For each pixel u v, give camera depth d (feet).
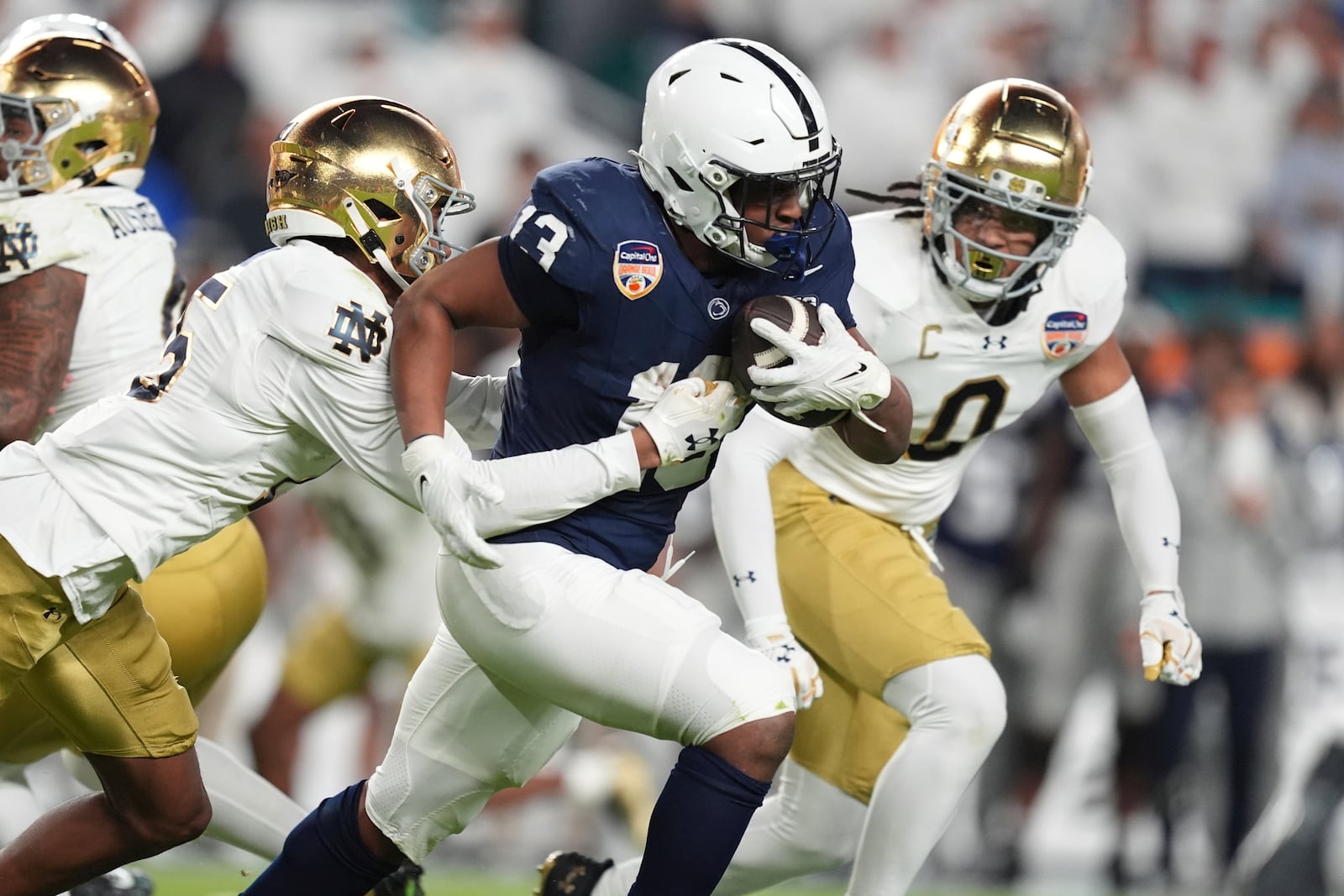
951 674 40.14
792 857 43.45
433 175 34.99
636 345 32.78
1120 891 77.10
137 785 35.94
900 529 44.21
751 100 32.09
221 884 57.47
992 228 39.60
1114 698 78.13
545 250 32.01
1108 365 42.83
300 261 33.73
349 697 67.92
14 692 39.40
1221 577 76.48
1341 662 79.97
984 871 78.79
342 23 113.50
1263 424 78.84
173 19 110.93
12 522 33.60
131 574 34.40
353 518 65.26
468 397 37.65
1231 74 122.01
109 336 39.99
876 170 116.37
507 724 36.11
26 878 36.01
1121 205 118.11
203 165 103.45
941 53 123.24
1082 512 78.28
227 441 33.71
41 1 109.70
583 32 122.11
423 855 37.19
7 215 39.17
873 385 32.76
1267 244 116.88
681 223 32.83
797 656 38.34
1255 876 51.26
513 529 33.06
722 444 40.52
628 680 32.81
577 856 41.16
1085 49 125.39
